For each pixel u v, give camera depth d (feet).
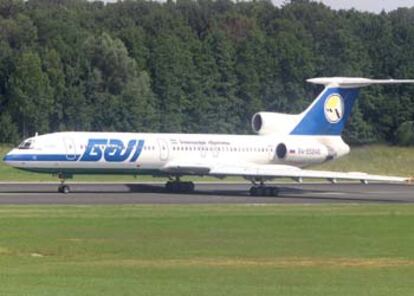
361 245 381.60
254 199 599.16
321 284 282.15
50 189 651.25
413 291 269.44
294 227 434.71
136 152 642.63
